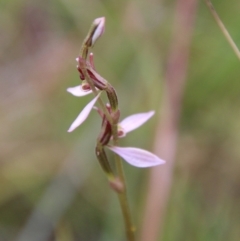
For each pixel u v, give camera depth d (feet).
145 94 0.76
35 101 0.81
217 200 0.66
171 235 0.59
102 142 0.42
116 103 0.40
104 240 0.63
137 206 0.65
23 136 0.77
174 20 0.79
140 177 0.67
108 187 0.69
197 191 0.66
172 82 0.70
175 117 0.68
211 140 0.72
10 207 0.69
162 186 0.61
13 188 0.71
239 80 0.73
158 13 0.82
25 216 0.69
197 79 0.74
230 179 0.69
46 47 0.90
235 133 0.72
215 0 0.79
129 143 0.71
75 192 0.69
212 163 0.71
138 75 0.78
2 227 0.68
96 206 0.68
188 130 0.73
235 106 0.74
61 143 0.75
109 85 0.40
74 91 0.40
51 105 0.79
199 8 0.79
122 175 0.44
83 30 0.86
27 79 0.86
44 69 0.85
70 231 0.66
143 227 0.60
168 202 0.61
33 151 0.75
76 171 0.71
